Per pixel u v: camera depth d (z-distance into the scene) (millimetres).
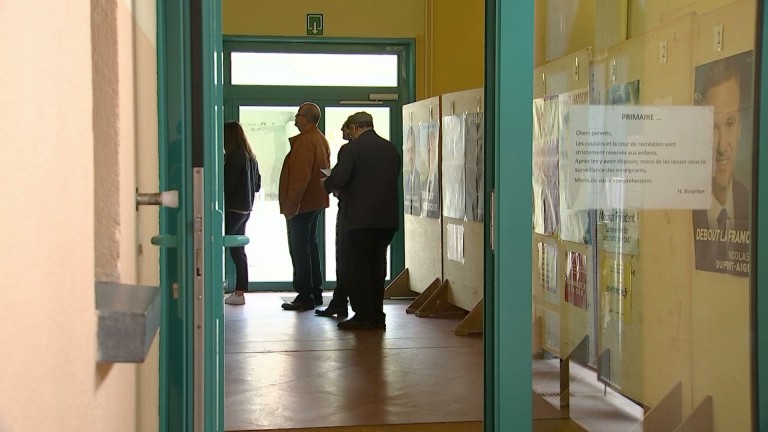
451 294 7066
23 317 847
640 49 3045
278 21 8344
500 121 2652
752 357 2926
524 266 2660
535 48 2803
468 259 6711
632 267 3174
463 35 7801
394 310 7375
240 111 8438
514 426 2682
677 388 3100
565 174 3000
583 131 3006
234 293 7887
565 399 3049
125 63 1652
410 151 7984
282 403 4266
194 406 2270
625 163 3037
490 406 2705
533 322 2883
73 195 1157
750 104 2924
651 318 3158
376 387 4586
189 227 2266
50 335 981
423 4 8398
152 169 2162
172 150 2260
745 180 2934
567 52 2922
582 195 3033
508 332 2670
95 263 1565
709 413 3023
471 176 6605
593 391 3117
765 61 2875
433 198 7430
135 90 1844
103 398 1387
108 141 1563
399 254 8633
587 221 3057
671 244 3072
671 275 3094
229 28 8305
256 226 8539
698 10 2957
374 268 6441
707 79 2963
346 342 5859
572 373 3076
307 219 7301
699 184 3012
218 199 2363
